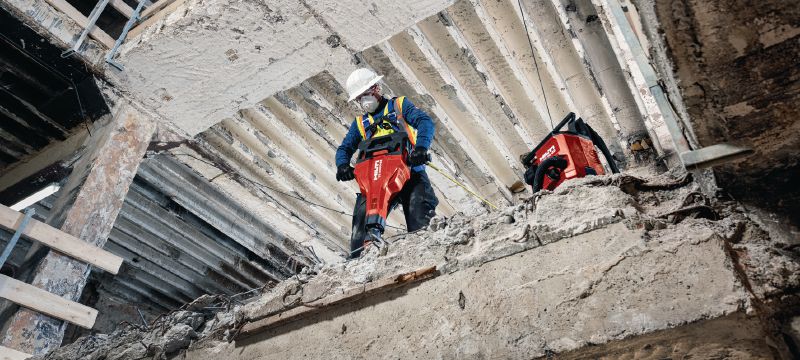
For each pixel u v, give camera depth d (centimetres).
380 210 370
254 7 523
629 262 228
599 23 598
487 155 775
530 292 243
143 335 377
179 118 634
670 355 219
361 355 275
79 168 575
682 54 205
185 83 594
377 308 285
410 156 399
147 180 746
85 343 412
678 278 215
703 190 251
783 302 208
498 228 272
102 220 538
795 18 190
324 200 815
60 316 466
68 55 574
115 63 575
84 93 598
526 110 719
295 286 321
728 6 190
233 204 827
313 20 539
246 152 721
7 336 438
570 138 324
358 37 558
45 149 648
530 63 661
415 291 278
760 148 228
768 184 238
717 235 219
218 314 359
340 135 732
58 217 528
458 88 660
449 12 618
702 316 203
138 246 826
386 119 417
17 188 631
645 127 650
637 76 557
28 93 621
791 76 205
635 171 334
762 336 204
